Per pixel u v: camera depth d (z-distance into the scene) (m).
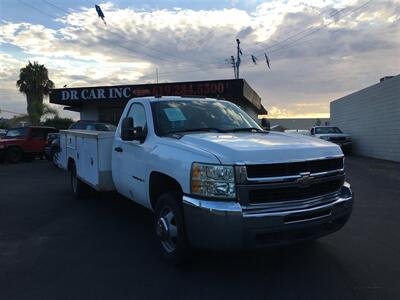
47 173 15.52
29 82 47.22
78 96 27.36
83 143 8.16
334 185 4.89
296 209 4.34
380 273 4.76
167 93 25.95
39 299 4.18
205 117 5.91
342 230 6.63
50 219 7.55
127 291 4.33
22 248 5.85
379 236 6.29
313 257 5.30
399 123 20.02
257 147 4.39
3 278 4.75
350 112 28.61
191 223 4.37
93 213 7.99
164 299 4.14
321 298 4.11
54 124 44.03
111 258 5.36
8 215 7.91
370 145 24.41
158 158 5.14
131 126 5.74
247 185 4.18
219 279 4.62
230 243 4.15
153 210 5.57
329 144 5.03
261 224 4.16
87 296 4.23
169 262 5.02
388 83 21.34
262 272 4.80
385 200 9.36
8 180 13.33
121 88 26.75
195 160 4.43
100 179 7.05
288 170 4.36
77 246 5.90
